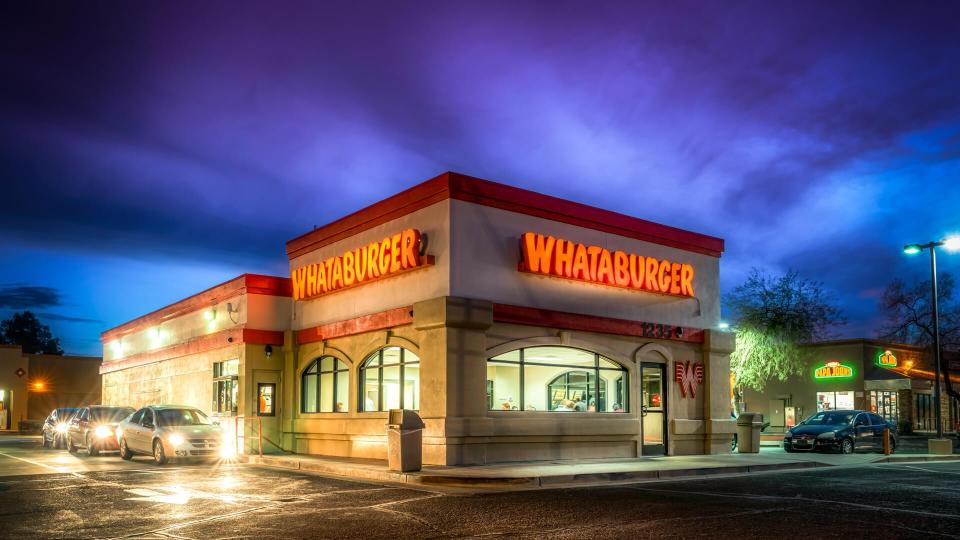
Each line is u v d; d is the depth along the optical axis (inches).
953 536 426.6
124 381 1525.6
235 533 441.1
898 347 2014.0
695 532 437.4
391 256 865.5
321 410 1023.6
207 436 902.4
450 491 627.2
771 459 909.8
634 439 937.5
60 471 802.8
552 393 879.7
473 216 830.5
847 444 1103.6
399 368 885.8
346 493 613.0
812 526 456.4
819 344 2006.6
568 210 903.7
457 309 792.3
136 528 458.6
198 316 1221.1
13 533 445.7
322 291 1001.5
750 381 1865.2
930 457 1029.8
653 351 977.5
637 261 951.6
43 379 2185.0
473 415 801.6
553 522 471.8
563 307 887.7
